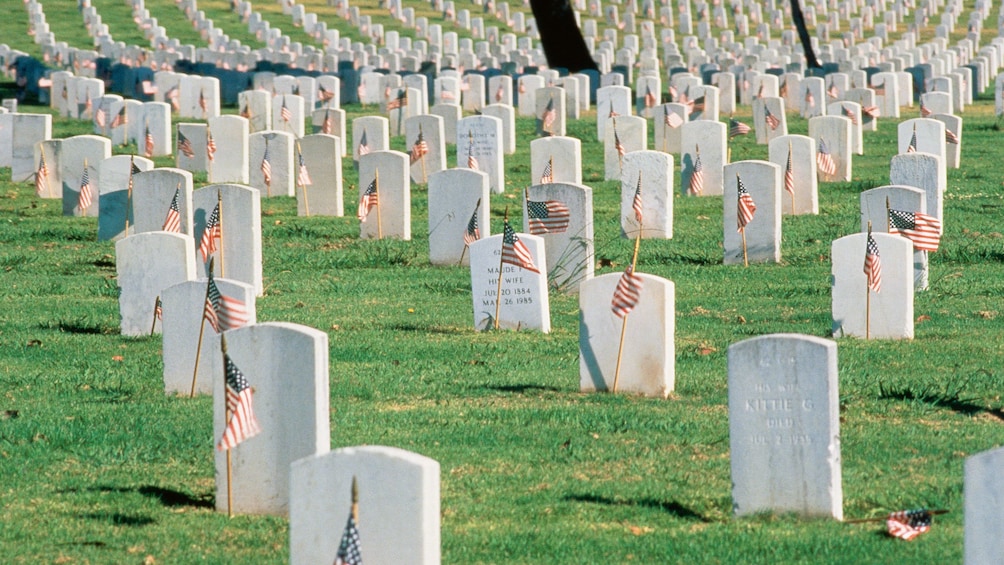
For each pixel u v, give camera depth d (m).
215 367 13.52
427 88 56.47
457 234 28.52
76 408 17.66
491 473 14.86
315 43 85.62
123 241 21.81
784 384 13.02
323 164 34.38
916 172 28.06
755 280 26.77
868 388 18.31
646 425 16.58
